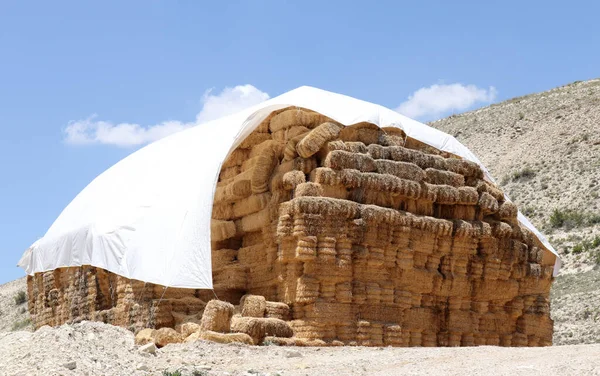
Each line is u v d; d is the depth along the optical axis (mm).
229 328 23922
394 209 27750
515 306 31031
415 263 28109
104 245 29422
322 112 27469
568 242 71312
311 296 25703
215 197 30062
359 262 26578
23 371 16938
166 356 20703
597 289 57094
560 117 102562
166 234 26406
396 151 28391
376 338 26438
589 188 81688
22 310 74062
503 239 30547
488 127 109375
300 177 26969
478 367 17109
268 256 27734
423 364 18203
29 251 36250
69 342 19281
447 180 29484
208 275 25188
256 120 28531
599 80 114938
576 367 15930
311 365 19203
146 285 28047
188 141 30719
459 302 29250
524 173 90875
